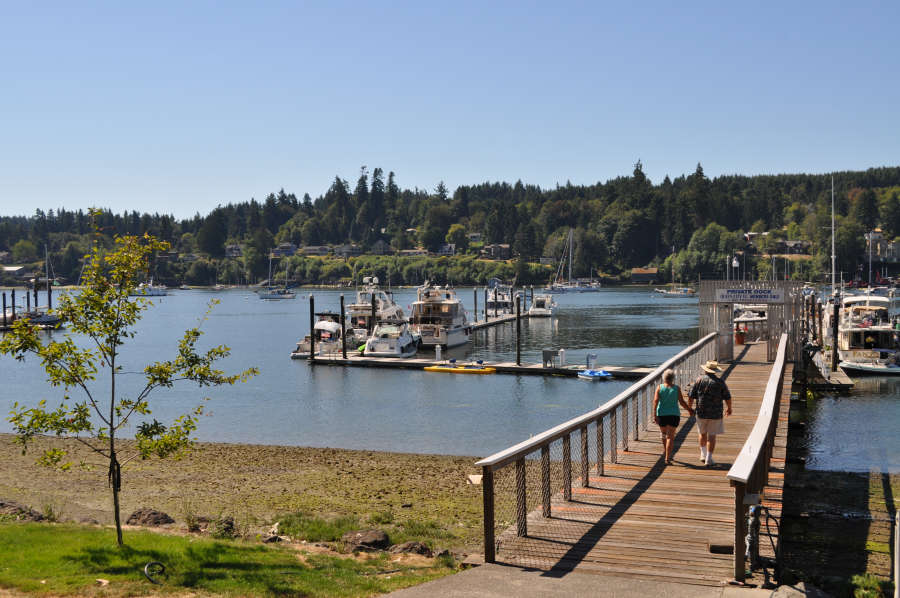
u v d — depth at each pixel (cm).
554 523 1129
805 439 2838
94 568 1023
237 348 7225
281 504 2027
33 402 4156
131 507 2006
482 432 3198
